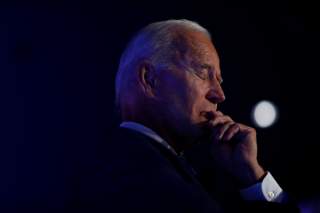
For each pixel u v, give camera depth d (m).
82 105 9.59
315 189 9.32
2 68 9.35
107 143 1.92
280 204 2.48
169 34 2.39
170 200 1.73
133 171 1.77
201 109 2.36
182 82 2.32
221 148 2.64
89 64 9.69
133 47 2.42
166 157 2.08
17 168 9.16
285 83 9.68
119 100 2.41
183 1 9.32
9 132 9.26
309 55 9.52
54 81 9.55
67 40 9.60
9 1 9.20
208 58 2.41
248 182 2.62
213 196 2.57
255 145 2.66
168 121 2.31
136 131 2.12
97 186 1.69
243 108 9.68
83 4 9.39
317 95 9.58
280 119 9.62
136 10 9.45
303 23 9.19
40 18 9.45
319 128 9.51
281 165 9.54
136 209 1.65
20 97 9.39
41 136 9.37
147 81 2.33
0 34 9.31
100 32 9.67
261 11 9.34
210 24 9.55
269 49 9.70
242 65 9.75
